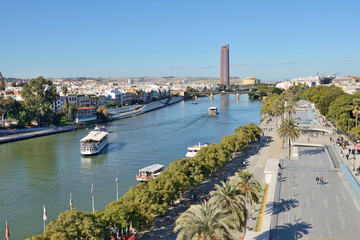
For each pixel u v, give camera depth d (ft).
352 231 252.42
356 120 622.54
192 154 565.94
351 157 465.88
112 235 259.19
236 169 459.73
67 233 224.12
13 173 483.92
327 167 425.28
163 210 287.28
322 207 298.56
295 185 358.84
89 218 238.68
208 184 402.52
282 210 294.46
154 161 548.31
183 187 330.75
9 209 354.13
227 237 187.93
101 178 458.09
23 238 291.79
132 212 265.95
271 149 574.97
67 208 355.77
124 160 557.33
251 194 256.52
